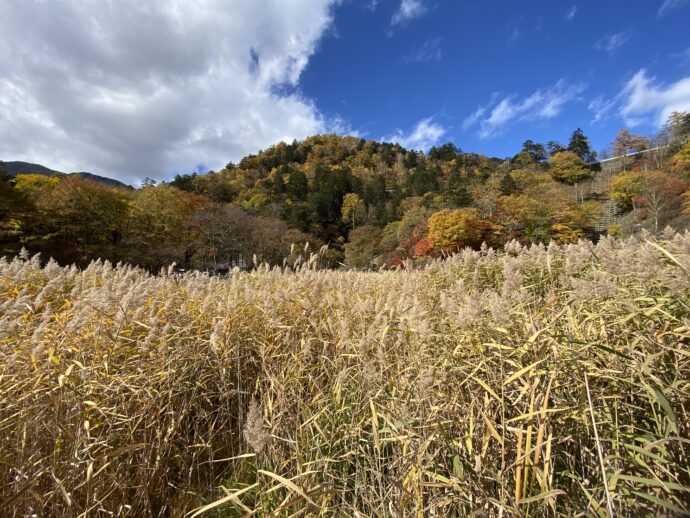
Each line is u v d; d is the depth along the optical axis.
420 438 1.66
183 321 3.01
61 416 1.89
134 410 2.21
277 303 3.25
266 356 2.75
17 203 20.00
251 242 33.97
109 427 2.01
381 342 2.22
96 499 1.78
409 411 1.79
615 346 1.73
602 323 1.82
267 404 2.15
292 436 2.10
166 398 2.35
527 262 3.87
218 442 2.49
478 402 1.74
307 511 1.61
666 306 1.84
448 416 1.80
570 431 1.58
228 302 3.20
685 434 1.44
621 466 1.46
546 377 1.65
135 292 2.77
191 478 2.23
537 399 1.52
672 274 2.06
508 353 1.82
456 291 2.89
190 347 2.77
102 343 2.35
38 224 22.42
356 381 2.31
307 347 2.48
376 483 1.81
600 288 2.06
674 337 1.71
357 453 1.92
